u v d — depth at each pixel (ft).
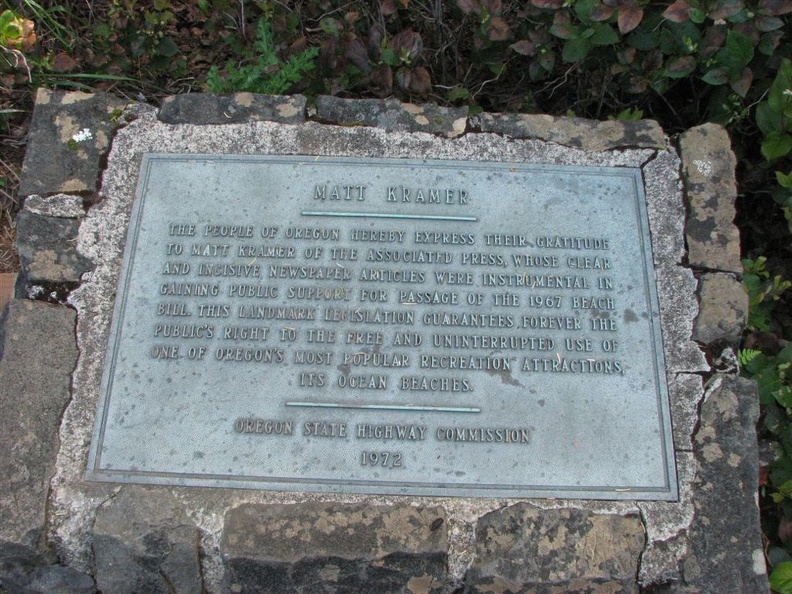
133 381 3.13
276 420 3.08
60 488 3.02
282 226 3.34
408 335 3.18
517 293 3.25
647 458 3.07
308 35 4.58
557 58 4.25
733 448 3.10
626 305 3.25
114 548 2.94
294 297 3.23
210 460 3.04
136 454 3.05
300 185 3.41
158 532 2.96
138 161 3.46
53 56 4.32
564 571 2.92
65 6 4.63
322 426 3.07
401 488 3.02
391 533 2.96
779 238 4.15
